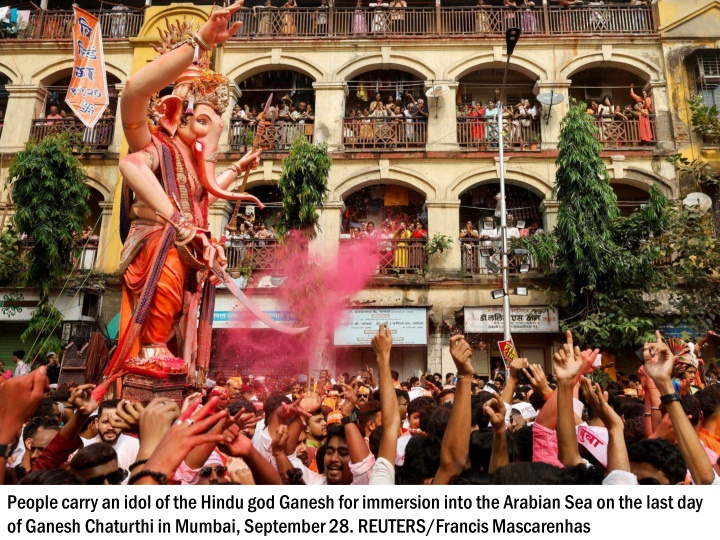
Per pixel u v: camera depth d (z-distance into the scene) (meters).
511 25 20.36
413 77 21.00
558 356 3.65
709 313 15.98
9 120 19.89
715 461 4.35
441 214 18.67
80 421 3.67
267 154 19.19
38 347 16.33
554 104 18.84
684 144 18.77
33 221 16.34
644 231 16.28
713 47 19.48
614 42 19.69
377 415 5.69
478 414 4.74
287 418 4.79
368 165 19.20
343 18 21.27
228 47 20.16
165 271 6.87
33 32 21.02
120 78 20.06
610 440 3.35
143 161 6.98
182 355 7.25
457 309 17.78
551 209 18.50
